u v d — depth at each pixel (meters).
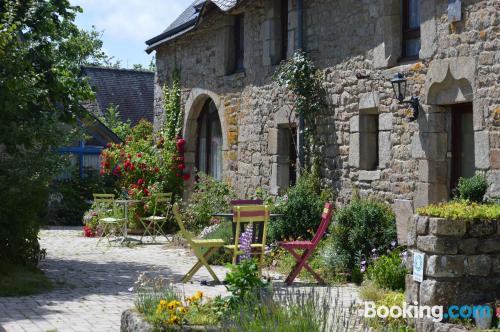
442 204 6.11
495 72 7.96
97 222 14.78
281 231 10.34
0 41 8.65
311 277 8.91
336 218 9.25
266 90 12.91
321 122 11.30
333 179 11.01
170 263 10.52
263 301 5.08
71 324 6.22
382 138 9.88
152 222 14.25
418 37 9.54
